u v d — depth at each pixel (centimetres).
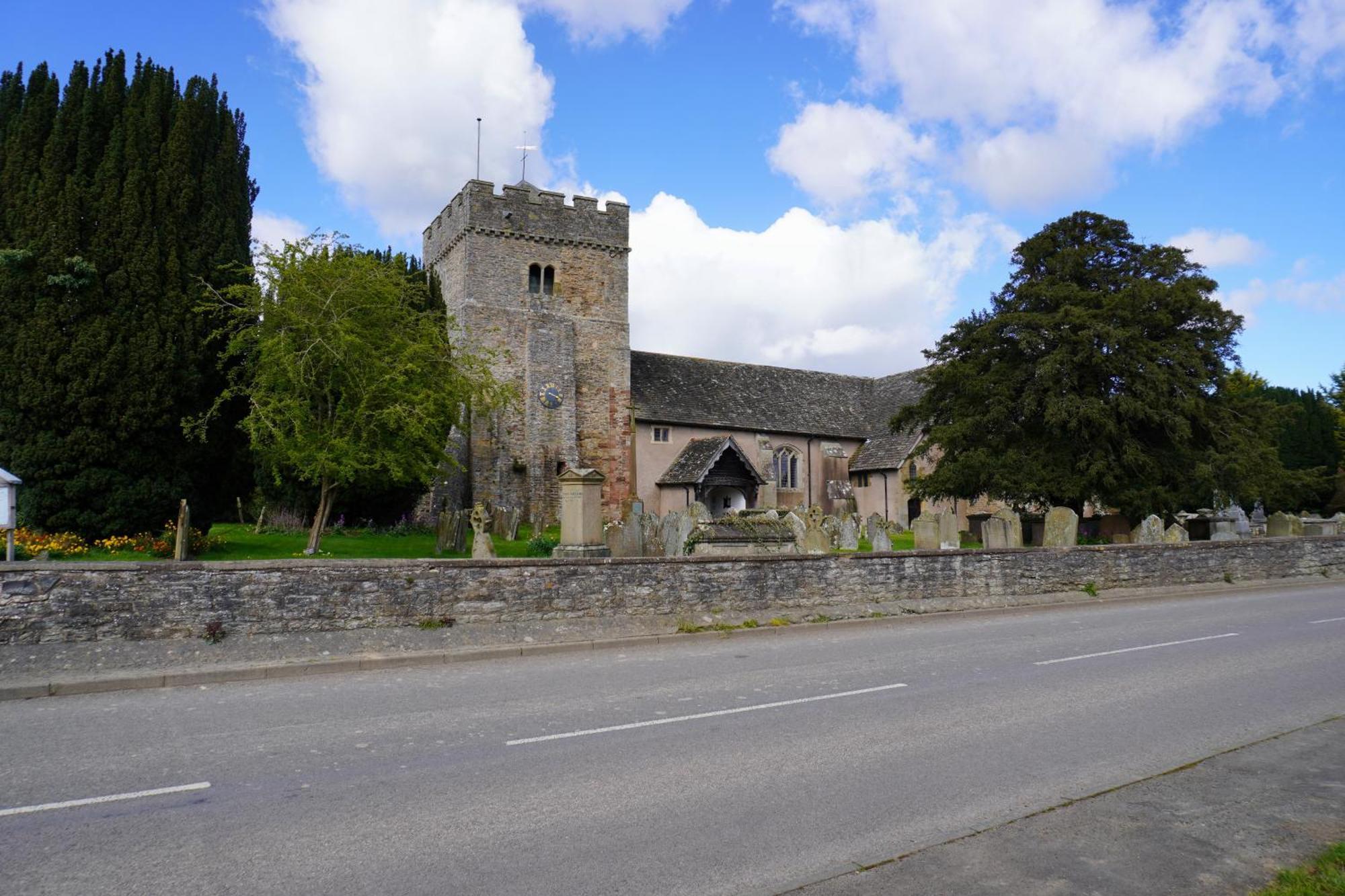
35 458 1670
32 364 1662
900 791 580
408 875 441
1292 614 1587
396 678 974
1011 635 1334
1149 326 3038
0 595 928
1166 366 2938
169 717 773
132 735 711
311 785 582
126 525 1773
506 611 1204
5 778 593
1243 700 859
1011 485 2962
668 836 496
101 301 1738
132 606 986
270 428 1873
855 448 4891
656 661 1096
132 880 432
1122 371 2892
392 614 1127
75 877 434
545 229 4019
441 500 3572
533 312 3962
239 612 1038
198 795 560
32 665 908
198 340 1859
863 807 548
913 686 927
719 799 561
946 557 1666
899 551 1614
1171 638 1285
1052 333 2977
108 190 1772
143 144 1841
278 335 2005
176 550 1617
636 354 4641
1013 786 591
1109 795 557
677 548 2388
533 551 2405
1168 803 539
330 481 2170
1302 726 756
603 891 424
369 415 2094
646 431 4206
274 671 980
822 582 1506
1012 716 792
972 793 576
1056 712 806
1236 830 494
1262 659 1095
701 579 1375
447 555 2325
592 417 4056
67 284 1694
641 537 2284
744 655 1145
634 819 525
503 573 1209
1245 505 4628
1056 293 3077
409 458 2188
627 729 741
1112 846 471
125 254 1769
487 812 534
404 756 653
